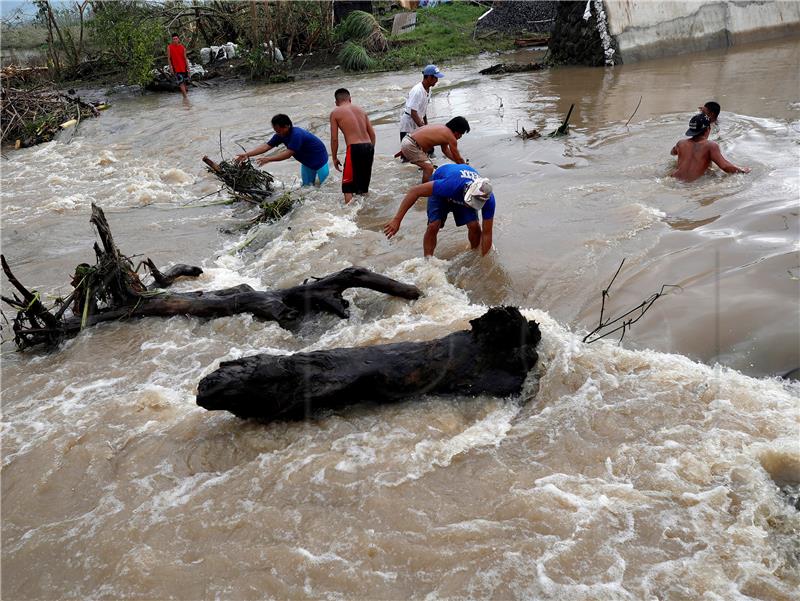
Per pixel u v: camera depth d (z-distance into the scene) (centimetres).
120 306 566
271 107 1562
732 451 334
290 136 844
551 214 673
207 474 365
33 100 1630
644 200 675
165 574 299
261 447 382
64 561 316
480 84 1586
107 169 1166
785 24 1808
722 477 321
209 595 288
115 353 516
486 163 916
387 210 779
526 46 2198
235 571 298
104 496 356
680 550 287
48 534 333
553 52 1748
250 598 285
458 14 2625
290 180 963
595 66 1620
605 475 333
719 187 681
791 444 332
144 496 352
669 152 834
